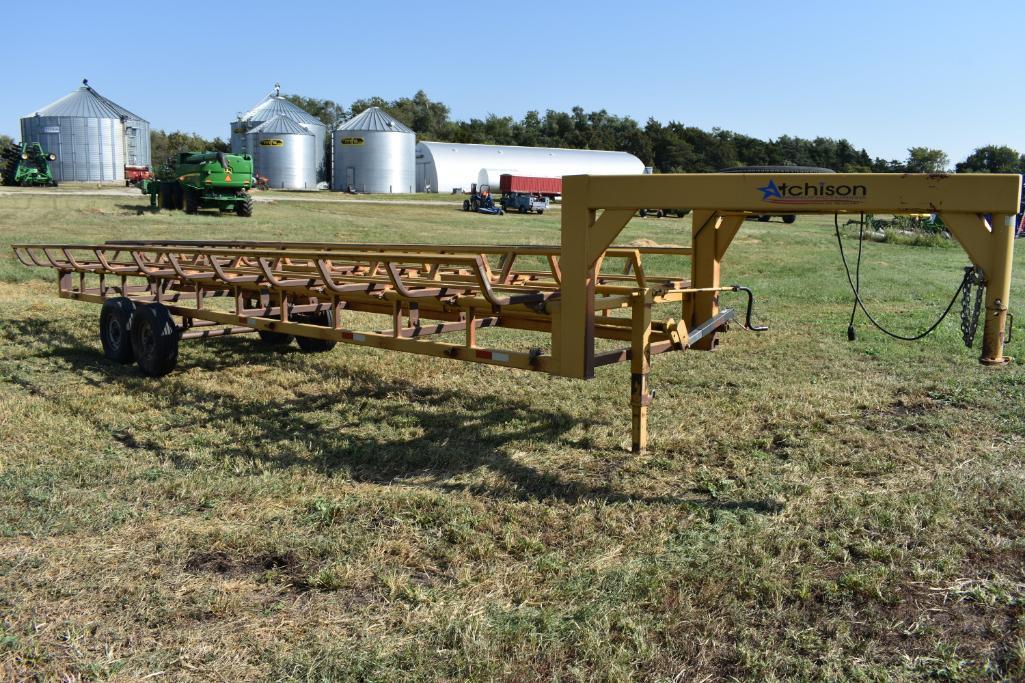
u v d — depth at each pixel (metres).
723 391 7.41
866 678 3.05
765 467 5.36
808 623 3.44
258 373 8.23
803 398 7.09
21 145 55.53
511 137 119.62
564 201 5.04
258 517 4.52
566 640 3.28
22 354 9.15
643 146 112.50
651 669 3.12
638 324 5.53
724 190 4.43
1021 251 29.23
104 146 70.25
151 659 3.15
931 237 32.19
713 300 6.32
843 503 4.69
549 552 4.12
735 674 3.09
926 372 8.12
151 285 9.04
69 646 3.23
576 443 5.92
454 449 5.76
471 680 3.02
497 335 10.71
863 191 4.08
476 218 41.84
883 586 3.72
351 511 4.59
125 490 4.87
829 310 13.18
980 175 3.83
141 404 6.89
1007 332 10.26
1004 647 3.26
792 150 113.00
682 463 5.49
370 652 3.20
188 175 32.78
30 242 21.98
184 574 3.82
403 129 75.56
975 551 4.09
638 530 4.39
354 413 6.73
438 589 3.71
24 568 3.84
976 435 6.03
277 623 3.43
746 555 4.03
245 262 9.98
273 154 72.88
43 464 5.31
